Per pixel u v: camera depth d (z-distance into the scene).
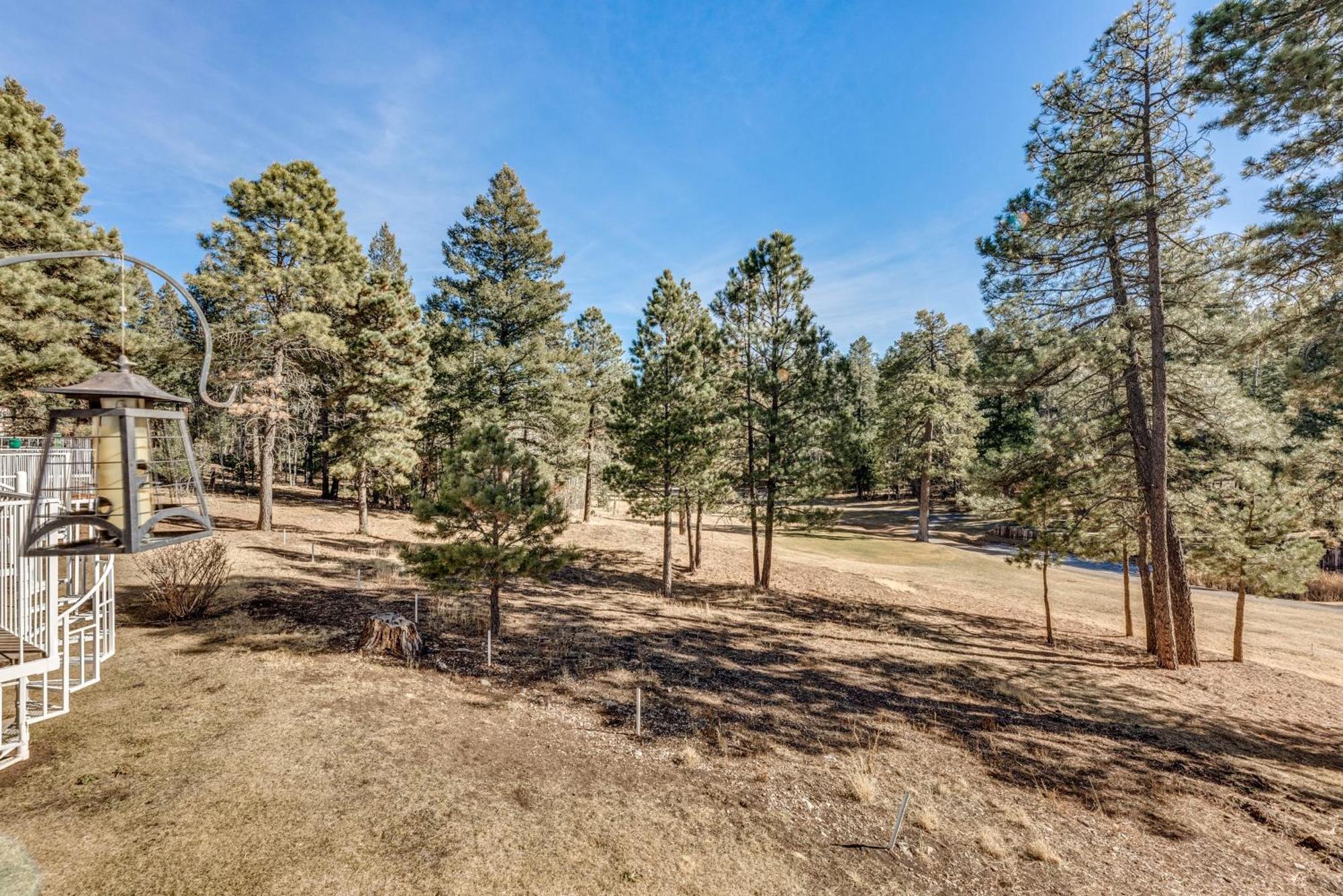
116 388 3.38
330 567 16.81
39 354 15.05
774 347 20.95
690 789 7.01
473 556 10.86
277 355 22.00
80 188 17.62
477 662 10.59
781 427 20.95
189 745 6.48
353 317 23.84
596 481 34.22
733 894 5.22
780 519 21.30
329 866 4.86
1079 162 14.19
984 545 36.19
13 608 5.95
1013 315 16.16
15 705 7.12
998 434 43.91
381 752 6.83
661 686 10.48
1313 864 6.71
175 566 11.12
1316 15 8.82
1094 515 16.44
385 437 23.30
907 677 12.66
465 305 28.55
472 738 7.58
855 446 20.78
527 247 28.89
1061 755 9.16
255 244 21.22
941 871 5.98
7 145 16.72
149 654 9.05
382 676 9.23
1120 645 16.88
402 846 5.23
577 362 31.59
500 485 11.16
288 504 29.84
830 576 24.50
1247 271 10.10
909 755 8.67
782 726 9.25
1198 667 14.73
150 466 3.69
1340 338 9.55
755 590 21.31
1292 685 13.78
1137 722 10.84
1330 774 9.28
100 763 5.96
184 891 4.39
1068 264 15.15
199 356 22.39
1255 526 15.53
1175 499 15.77
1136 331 14.56
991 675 13.16
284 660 9.32
